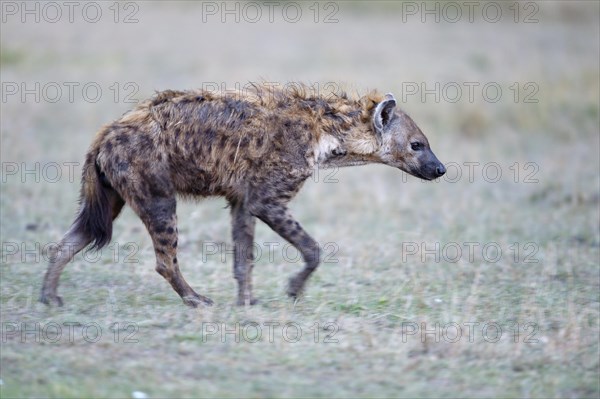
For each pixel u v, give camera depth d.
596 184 22.59
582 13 45.38
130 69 34.03
